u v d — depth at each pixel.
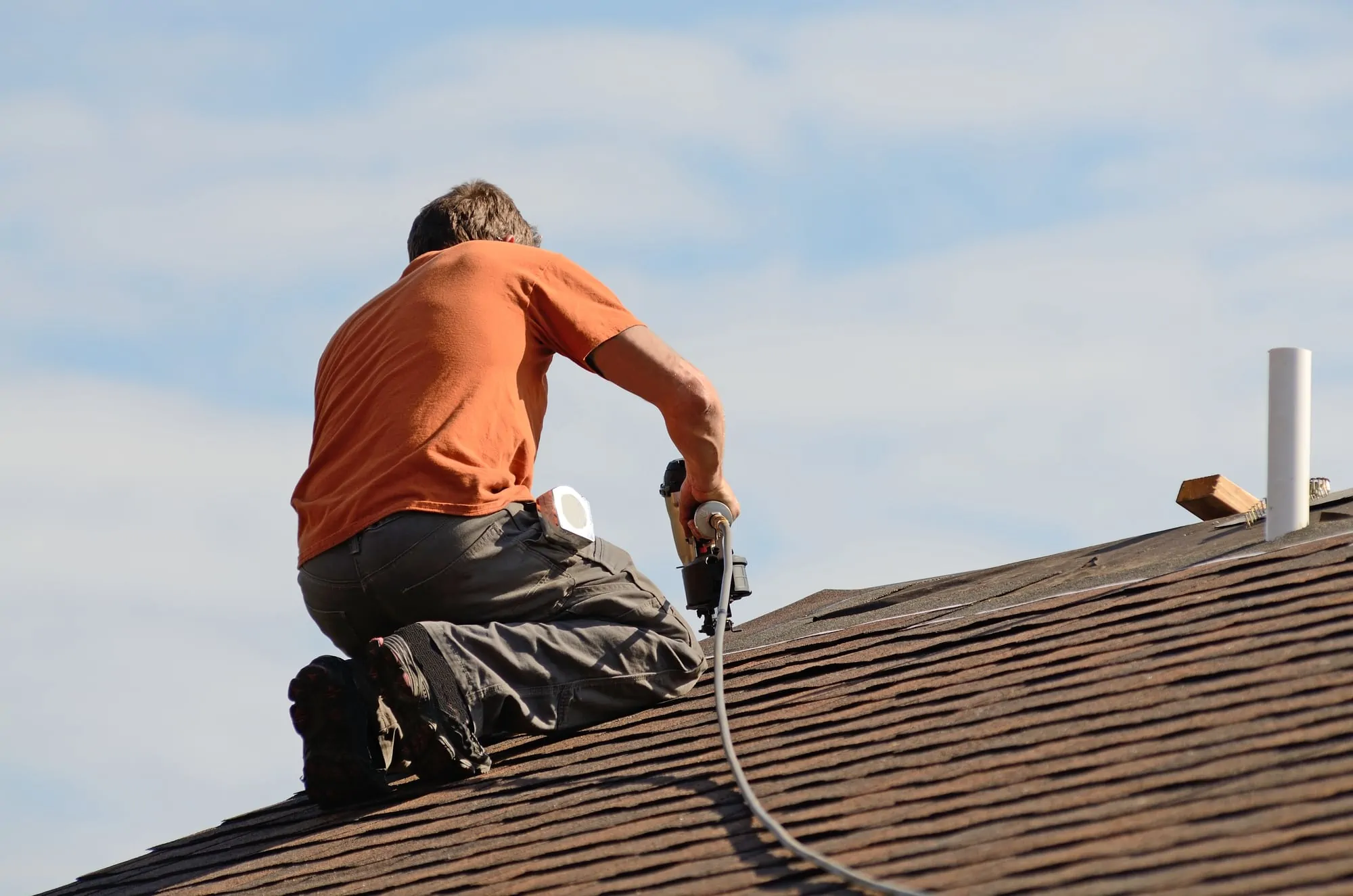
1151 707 13.14
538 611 17.00
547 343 17.59
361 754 16.69
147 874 17.33
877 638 17.72
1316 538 16.86
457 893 13.81
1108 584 17.36
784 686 16.92
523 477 17.25
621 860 13.48
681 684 17.62
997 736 13.62
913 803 12.83
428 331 16.94
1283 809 10.85
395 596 16.52
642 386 17.45
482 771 16.62
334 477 16.92
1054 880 10.84
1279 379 17.83
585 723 17.31
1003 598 18.31
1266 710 12.39
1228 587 15.41
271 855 16.36
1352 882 9.70
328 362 18.00
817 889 11.84
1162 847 10.84
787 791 13.88
